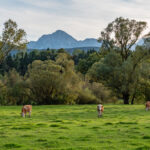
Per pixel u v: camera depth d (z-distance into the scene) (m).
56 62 58.28
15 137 14.70
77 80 58.22
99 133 16.16
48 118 26.34
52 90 56.50
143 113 32.16
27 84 55.06
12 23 50.19
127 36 58.34
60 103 58.25
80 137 14.70
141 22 57.25
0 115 29.98
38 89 55.94
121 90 56.62
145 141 13.56
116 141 13.48
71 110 37.97
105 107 44.78
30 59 130.50
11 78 57.12
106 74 58.81
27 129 17.84
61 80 54.91
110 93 60.72
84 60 97.31
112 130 17.27
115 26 58.66
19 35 50.56
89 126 19.44
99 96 60.97
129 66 56.56
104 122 22.44
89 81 67.56
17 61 125.19
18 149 11.65
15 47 51.59
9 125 20.14
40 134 15.73
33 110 38.16
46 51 144.88
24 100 57.28
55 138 14.38
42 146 12.34
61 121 22.86
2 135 15.34
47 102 58.03
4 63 113.62
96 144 12.74
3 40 50.50
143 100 62.66
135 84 58.06
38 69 56.03
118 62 58.75
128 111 35.44
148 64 58.16
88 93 58.69
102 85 61.25
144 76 57.88
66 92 56.25
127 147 12.05
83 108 42.56
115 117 27.27
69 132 16.50
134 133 16.16
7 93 55.62
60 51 145.50
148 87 58.88
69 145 12.53
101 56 74.50
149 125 20.02
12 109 40.81
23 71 121.69
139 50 57.94
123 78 57.66
